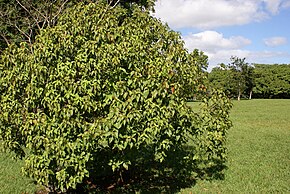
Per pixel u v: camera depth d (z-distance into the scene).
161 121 5.78
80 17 6.59
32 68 6.04
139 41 6.46
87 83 5.73
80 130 5.80
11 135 6.48
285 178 8.84
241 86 50.00
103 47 6.09
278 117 26.33
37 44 6.26
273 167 10.02
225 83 50.16
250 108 35.25
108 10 7.09
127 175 8.83
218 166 9.97
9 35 15.87
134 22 7.54
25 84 6.32
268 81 60.38
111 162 6.20
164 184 8.27
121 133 5.70
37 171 5.91
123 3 20.86
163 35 7.36
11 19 15.65
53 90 5.75
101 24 6.48
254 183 8.36
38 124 5.73
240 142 14.62
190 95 7.29
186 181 8.50
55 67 6.10
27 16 14.72
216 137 6.93
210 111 7.12
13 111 6.22
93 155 6.34
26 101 6.15
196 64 7.32
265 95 62.19
